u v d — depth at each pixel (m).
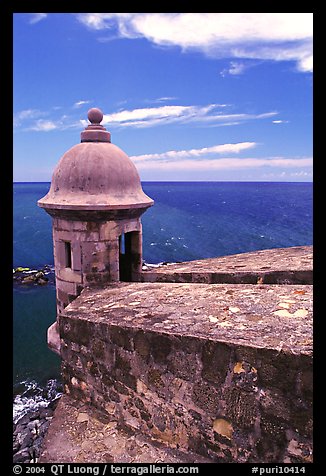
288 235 44.19
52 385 13.26
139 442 3.49
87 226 5.59
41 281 25.25
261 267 5.95
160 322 3.54
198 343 3.08
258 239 41.69
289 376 2.68
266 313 3.48
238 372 2.88
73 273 5.79
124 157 6.15
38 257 34.97
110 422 3.82
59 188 5.78
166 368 3.31
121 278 7.39
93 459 3.37
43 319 19.17
